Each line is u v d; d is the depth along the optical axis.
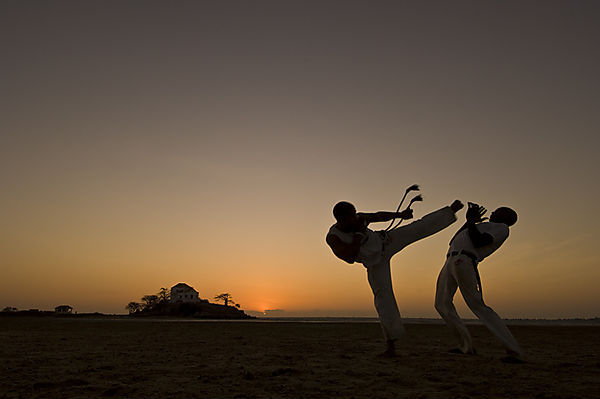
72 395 3.68
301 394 3.67
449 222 5.88
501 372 4.75
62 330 14.73
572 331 14.16
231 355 6.73
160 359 6.20
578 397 3.45
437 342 9.44
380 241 5.74
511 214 6.09
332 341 9.73
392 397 3.52
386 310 6.04
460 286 5.78
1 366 5.46
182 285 107.94
